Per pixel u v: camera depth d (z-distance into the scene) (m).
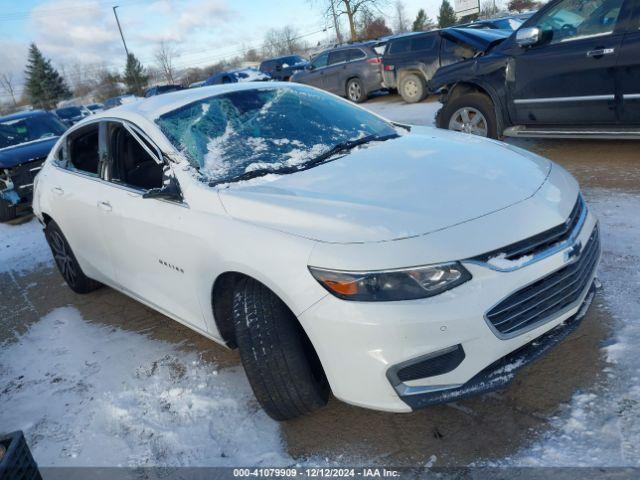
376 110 12.76
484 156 2.83
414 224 2.17
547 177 2.64
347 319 2.05
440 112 7.05
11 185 7.99
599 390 2.41
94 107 31.23
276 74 21.67
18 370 3.62
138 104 3.54
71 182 3.93
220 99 3.44
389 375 2.06
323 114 3.55
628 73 5.09
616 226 3.99
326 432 2.50
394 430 2.43
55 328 4.16
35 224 7.77
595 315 2.94
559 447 2.16
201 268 2.65
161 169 3.26
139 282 3.38
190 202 2.76
